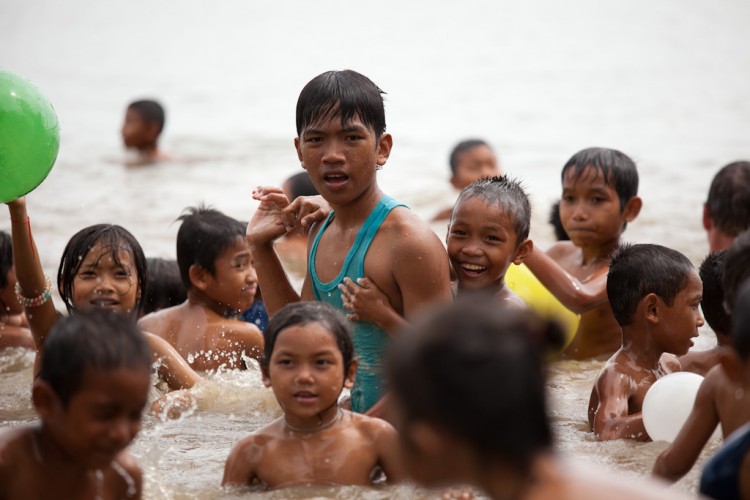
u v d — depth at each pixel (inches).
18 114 504.7
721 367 402.9
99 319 346.0
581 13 2743.6
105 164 1378.0
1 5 3184.1
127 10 3125.0
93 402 334.6
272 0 3201.3
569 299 681.0
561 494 255.6
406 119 1701.5
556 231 853.8
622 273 553.9
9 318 708.0
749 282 354.3
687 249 940.0
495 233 554.9
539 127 1606.8
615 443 506.3
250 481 450.9
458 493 426.6
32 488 362.0
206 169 1360.7
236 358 649.0
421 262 513.0
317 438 451.2
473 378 256.2
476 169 1182.3
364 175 520.1
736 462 331.6
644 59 2164.1
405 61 2255.2
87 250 571.8
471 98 1856.5
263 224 569.9
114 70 2261.3
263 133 1619.1
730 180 809.5
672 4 2768.2
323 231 552.4
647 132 1540.4
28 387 633.6
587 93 1862.7
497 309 267.7
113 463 379.9
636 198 732.7
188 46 2559.1
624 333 561.3
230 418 566.3
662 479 423.8
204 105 1875.0
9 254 692.7
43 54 2475.4
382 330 524.7
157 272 735.1
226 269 653.3
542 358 264.7
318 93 514.9
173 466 481.1
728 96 1790.1
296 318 445.1
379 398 523.2
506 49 2342.5
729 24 2508.6
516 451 255.6
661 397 494.6
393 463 450.3
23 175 511.8
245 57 2383.1
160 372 594.9
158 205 1151.6
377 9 2960.1
